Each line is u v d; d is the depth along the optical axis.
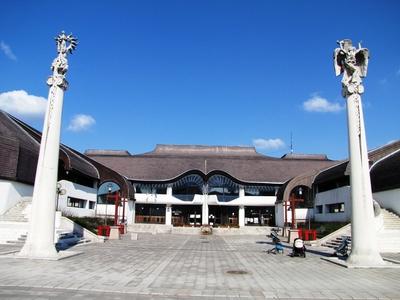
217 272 15.16
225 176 56.97
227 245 30.47
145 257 19.89
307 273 15.08
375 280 13.47
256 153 70.81
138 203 57.91
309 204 49.06
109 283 12.12
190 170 56.09
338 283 12.82
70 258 18.25
